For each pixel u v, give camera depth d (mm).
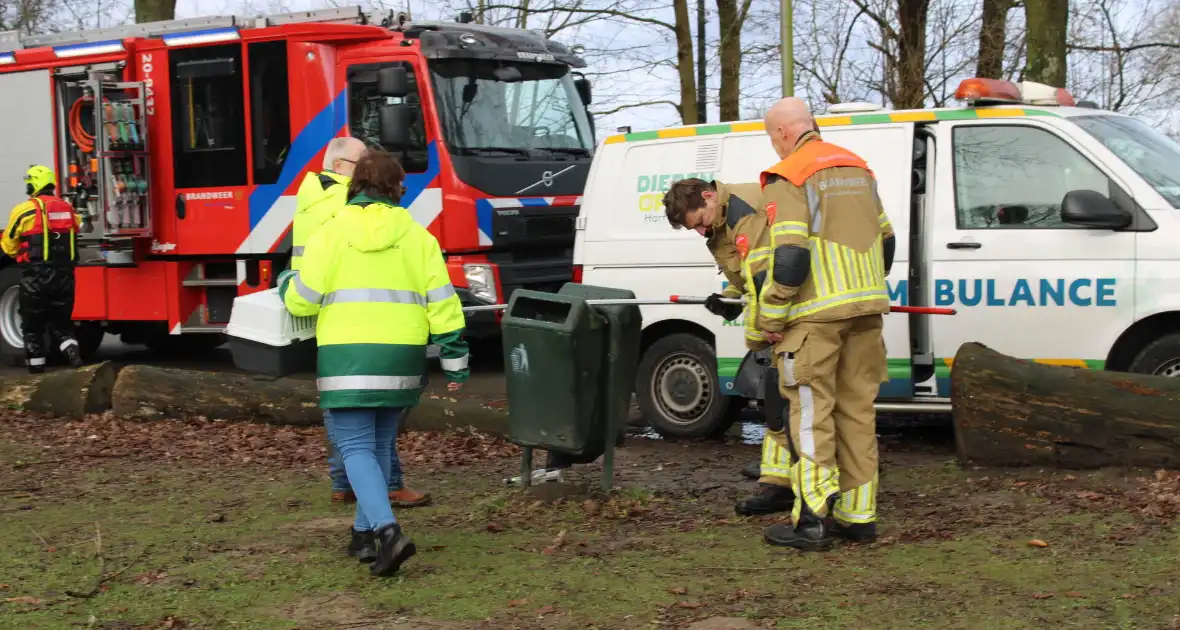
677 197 5902
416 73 11414
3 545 5773
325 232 5156
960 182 7664
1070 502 5973
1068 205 7176
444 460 7641
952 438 8453
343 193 6449
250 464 7641
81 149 12727
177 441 8336
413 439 8234
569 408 6305
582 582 5027
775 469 6055
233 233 12211
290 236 11898
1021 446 6637
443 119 11453
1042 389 6551
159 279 12812
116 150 12219
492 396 10695
